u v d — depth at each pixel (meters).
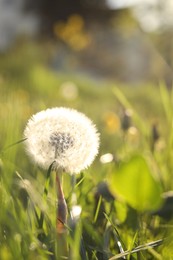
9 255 0.43
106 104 2.44
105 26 6.41
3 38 5.51
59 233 0.44
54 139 0.44
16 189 0.56
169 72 5.08
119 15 6.71
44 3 6.46
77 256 0.40
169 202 0.54
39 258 0.42
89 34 5.42
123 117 0.73
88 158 0.44
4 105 0.85
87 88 3.61
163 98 0.77
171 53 7.29
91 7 6.79
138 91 3.50
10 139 0.62
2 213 0.44
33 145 0.44
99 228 0.52
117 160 0.61
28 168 0.67
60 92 2.87
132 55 5.32
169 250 0.48
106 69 5.21
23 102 1.43
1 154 0.51
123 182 0.50
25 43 5.41
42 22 6.36
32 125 0.45
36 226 0.48
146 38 5.52
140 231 0.52
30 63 3.93
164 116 2.04
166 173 0.66
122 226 0.53
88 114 1.75
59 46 5.19
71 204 0.52
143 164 0.49
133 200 0.50
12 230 0.43
